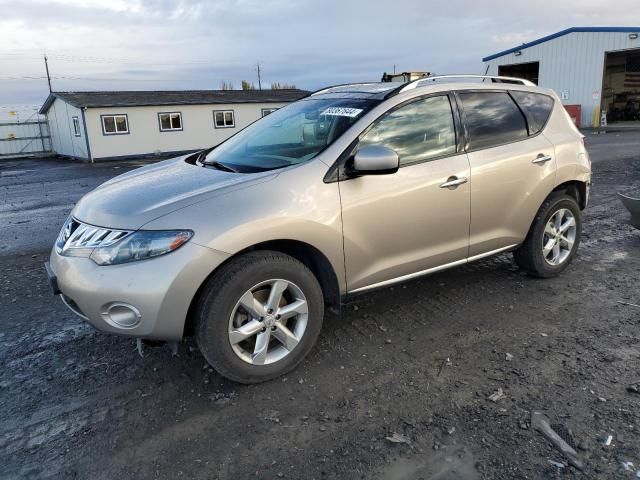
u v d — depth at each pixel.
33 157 30.20
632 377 3.11
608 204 8.03
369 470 2.43
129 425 2.82
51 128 30.36
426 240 3.73
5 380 3.29
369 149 3.18
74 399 3.07
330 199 3.21
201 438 2.70
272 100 29.55
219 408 2.95
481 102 4.11
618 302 4.23
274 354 3.19
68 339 3.84
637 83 33.44
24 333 3.96
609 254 5.50
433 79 3.98
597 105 28.67
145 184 3.34
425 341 3.65
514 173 4.15
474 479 2.34
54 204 10.84
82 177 17.09
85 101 25.03
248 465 2.49
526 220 4.38
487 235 4.12
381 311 4.16
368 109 3.53
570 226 4.77
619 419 2.71
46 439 2.72
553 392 2.98
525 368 3.25
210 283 2.91
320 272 3.40
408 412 2.85
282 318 3.15
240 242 2.88
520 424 2.70
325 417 2.84
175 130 26.89
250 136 4.16
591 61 28.42
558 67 29.97
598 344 3.53
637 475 2.32
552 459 2.45
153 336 2.84
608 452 2.47
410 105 3.68
